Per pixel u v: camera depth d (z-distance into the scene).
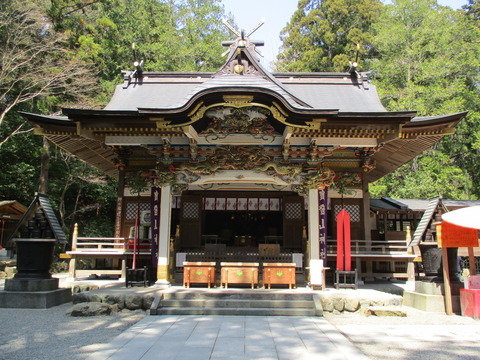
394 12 30.14
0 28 22.73
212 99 10.83
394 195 26.34
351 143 12.26
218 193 16.25
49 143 25.38
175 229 16.73
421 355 5.93
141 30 33.34
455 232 9.59
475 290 8.95
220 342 6.43
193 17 37.84
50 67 22.94
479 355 5.95
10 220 23.89
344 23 36.97
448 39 27.44
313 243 11.88
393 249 17.27
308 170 12.46
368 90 16.02
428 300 9.70
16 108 25.08
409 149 14.66
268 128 12.33
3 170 25.36
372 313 9.31
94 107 24.55
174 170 12.52
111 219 31.00
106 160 17.03
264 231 20.95
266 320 8.39
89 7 30.16
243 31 12.68
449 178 25.95
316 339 6.67
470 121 26.55
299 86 16.23
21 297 9.68
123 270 13.59
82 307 8.95
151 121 11.53
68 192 29.44
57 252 24.59
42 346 6.27
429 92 24.88
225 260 13.34
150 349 6.00
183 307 9.39
